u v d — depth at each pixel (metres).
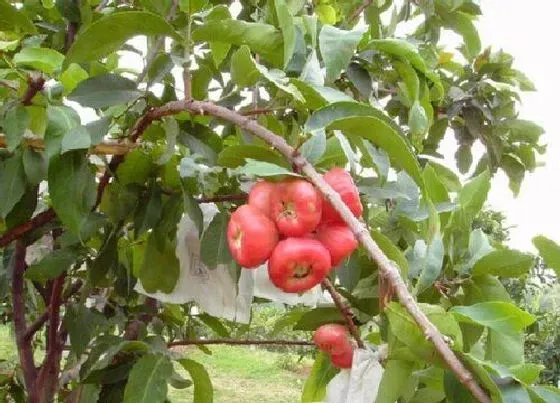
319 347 0.95
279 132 0.95
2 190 0.82
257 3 1.23
